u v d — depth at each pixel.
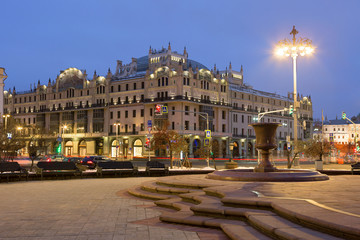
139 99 85.75
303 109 120.75
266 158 20.36
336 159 76.69
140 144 84.62
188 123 81.75
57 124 99.31
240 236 7.87
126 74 109.50
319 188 13.66
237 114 94.62
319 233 7.16
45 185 21.44
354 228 6.53
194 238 8.48
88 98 94.81
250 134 98.31
